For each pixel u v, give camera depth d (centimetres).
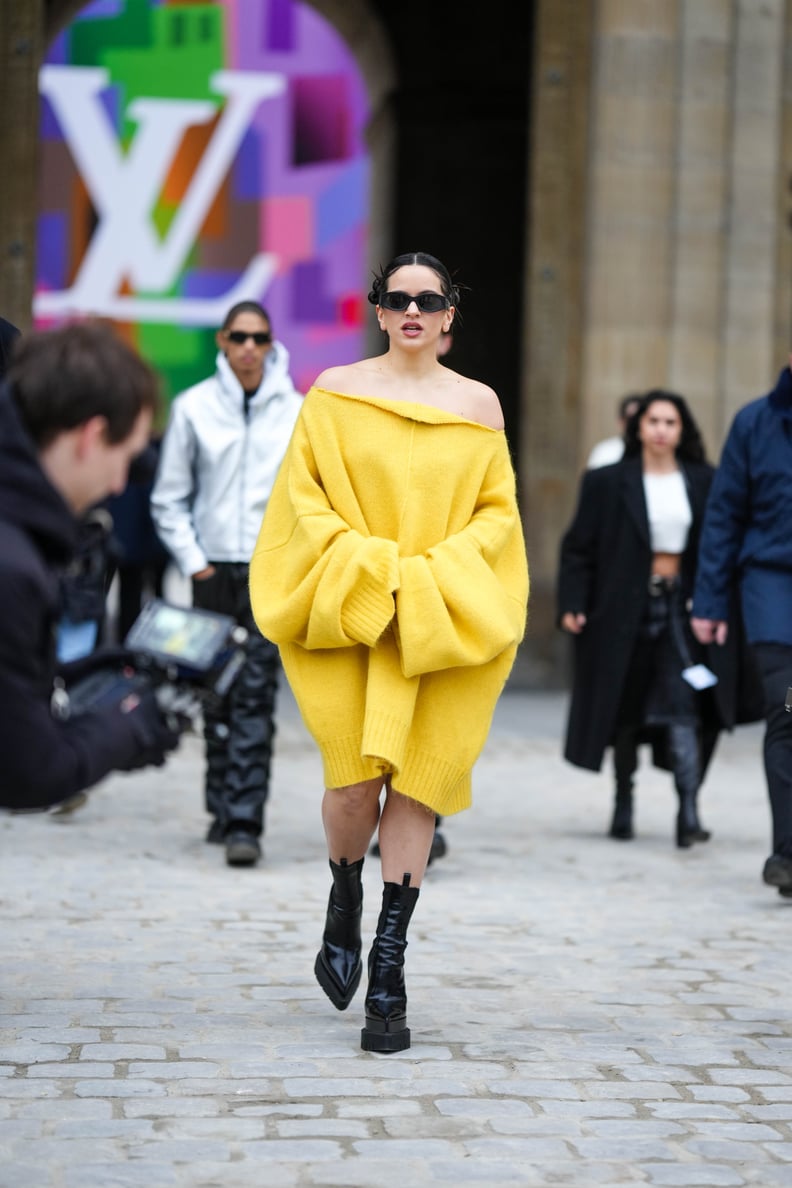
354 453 716
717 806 1488
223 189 4538
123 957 865
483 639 697
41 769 432
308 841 1234
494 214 4034
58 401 427
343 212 4528
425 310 727
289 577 709
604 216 2438
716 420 2462
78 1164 562
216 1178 553
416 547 711
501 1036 738
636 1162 582
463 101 4009
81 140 4506
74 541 442
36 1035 717
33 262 2531
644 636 1277
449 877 1116
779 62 2447
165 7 4500
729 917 1010
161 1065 679
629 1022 768
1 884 1047
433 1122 617
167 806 1395
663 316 2455
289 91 4525
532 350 2514
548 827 1349
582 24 2481
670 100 2433
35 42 2514
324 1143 590
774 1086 678
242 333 1180
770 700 1045
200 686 471
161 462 1201
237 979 827
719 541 1098
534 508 2520
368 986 718
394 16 3991
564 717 2133
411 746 713
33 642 429
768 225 2455
